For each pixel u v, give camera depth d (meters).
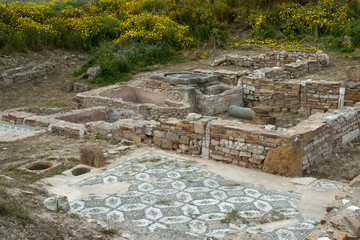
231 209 5.75
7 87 16.48
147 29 21.94
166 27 21.47
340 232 4.56
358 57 17.94
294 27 22.05
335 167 7.73
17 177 6.94
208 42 22.11
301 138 7.15
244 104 15.27
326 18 21.56
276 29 22.50
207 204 5.93
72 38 21.16
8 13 20.84
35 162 7.62
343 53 18.70
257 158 7.39
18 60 18.42
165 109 13.01
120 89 15.38
